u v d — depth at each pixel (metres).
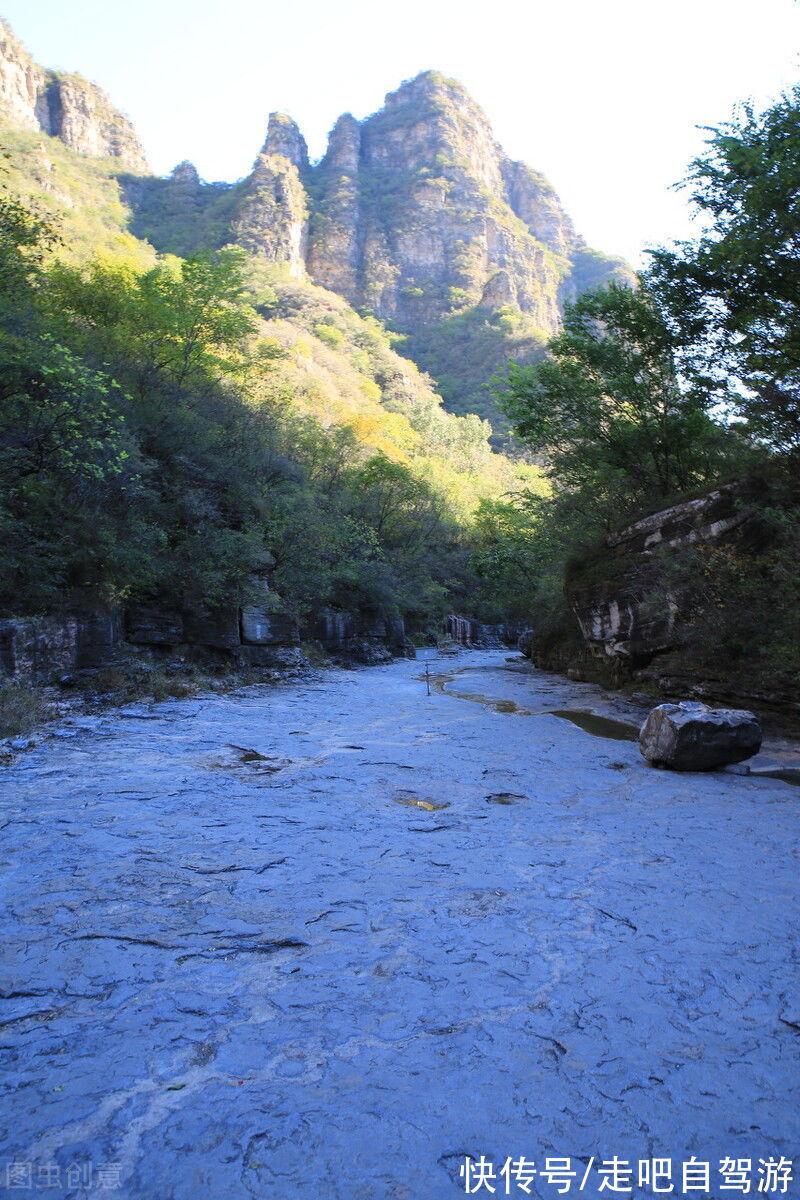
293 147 170.88
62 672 12.06
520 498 30.45
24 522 11.57
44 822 5.73
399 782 7.42
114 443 12.70
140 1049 2.80
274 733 10.25
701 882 4.67
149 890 4.42
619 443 17.30
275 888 4.49
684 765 8.07
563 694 15.99
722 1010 3.14
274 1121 2.40
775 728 10.49
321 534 22.39
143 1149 2.26
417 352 133.25
